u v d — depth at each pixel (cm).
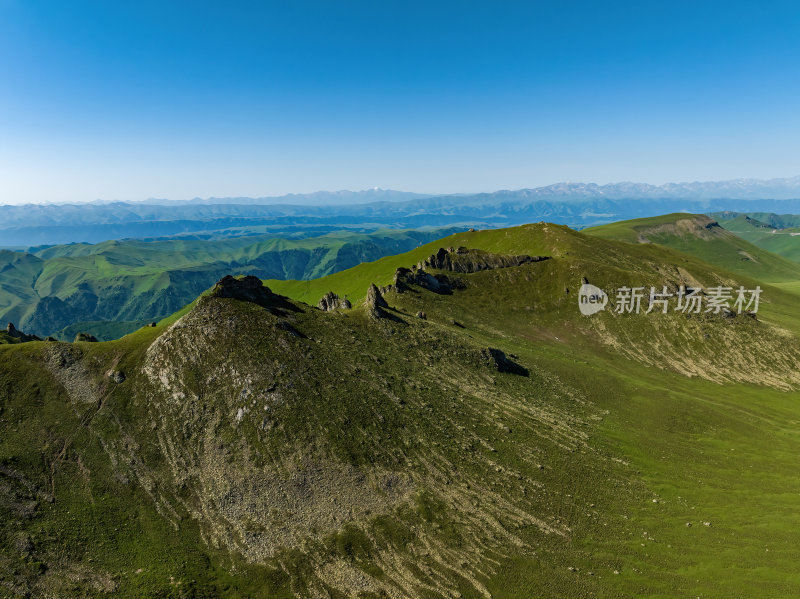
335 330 9962
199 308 8850
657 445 9069
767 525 6800
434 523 6191
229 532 5916
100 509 5991
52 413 7081
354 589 5306
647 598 5350
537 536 6203
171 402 7394
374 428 7494
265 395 7506
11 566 4972
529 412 9212
